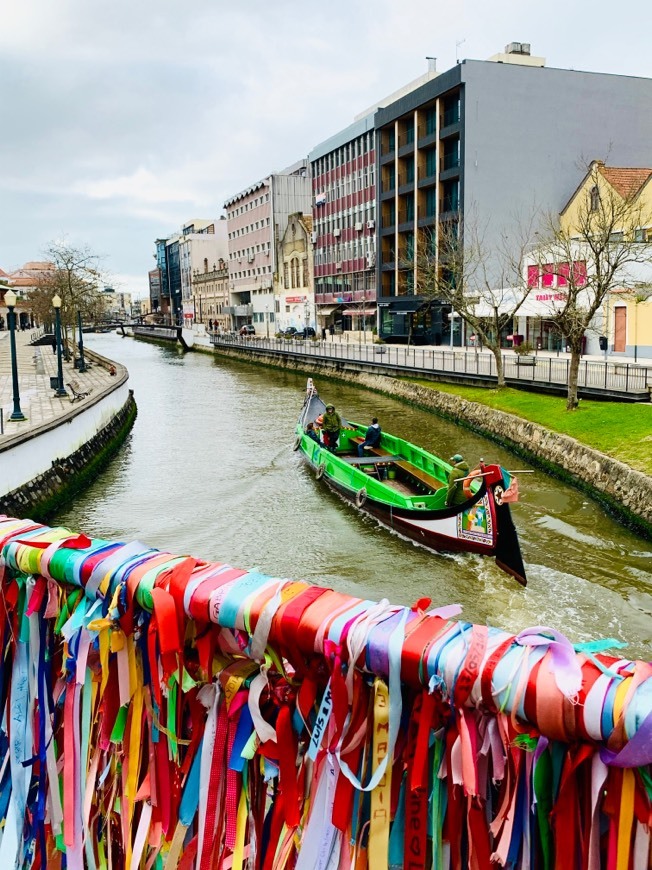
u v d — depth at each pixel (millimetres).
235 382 47781
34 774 2480
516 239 44500
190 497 18172
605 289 20828
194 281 120312
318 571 12594
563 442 18422
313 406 23828
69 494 18391
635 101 47125
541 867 1555
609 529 14117
